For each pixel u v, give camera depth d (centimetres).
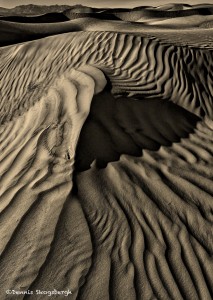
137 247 216
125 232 225
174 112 412
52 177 266
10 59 827
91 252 209
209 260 214
